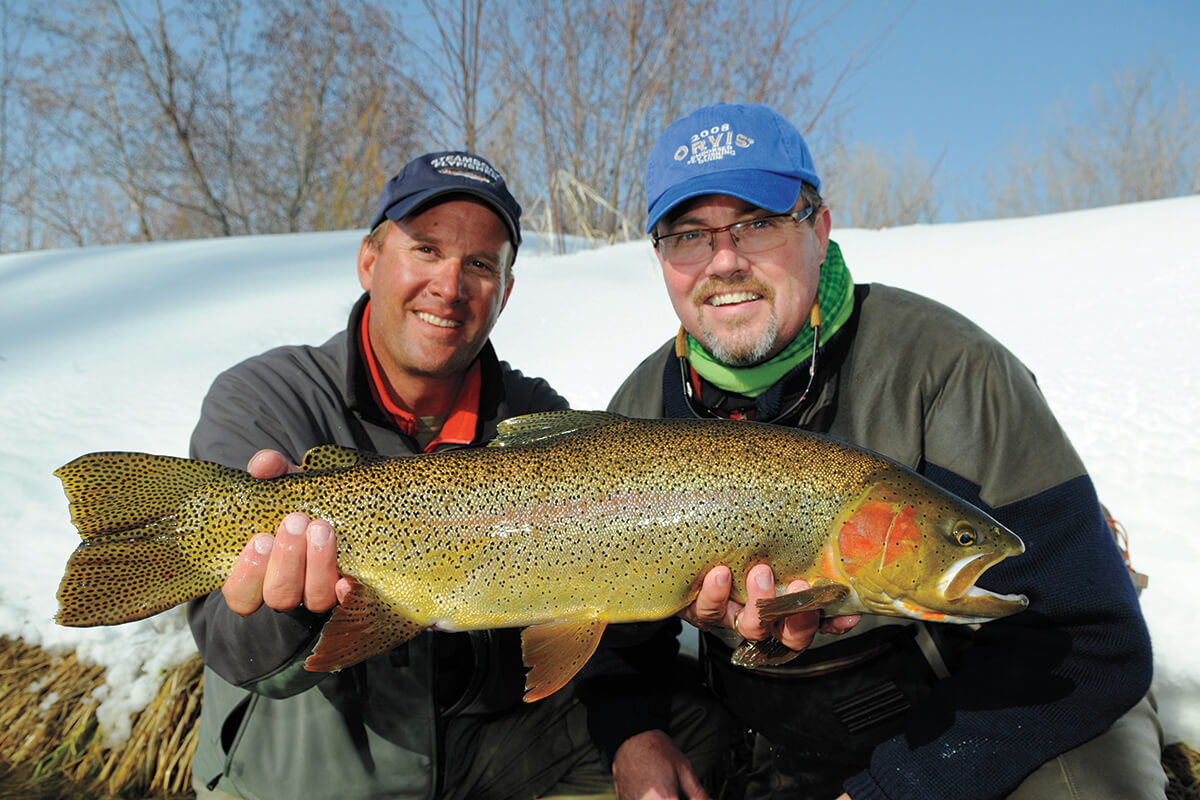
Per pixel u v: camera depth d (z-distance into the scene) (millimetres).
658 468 655
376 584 645
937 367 738
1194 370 1416
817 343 753
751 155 752
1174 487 1120
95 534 627
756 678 783
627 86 3539
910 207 3199
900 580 635
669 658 880
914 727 683
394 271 811
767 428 677
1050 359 1574
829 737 769
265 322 2029
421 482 651
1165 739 803
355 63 5199
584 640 656
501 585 648
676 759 795
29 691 965
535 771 910
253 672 666
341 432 831
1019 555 669
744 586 652
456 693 834
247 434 774
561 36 3496
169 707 951
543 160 3615
